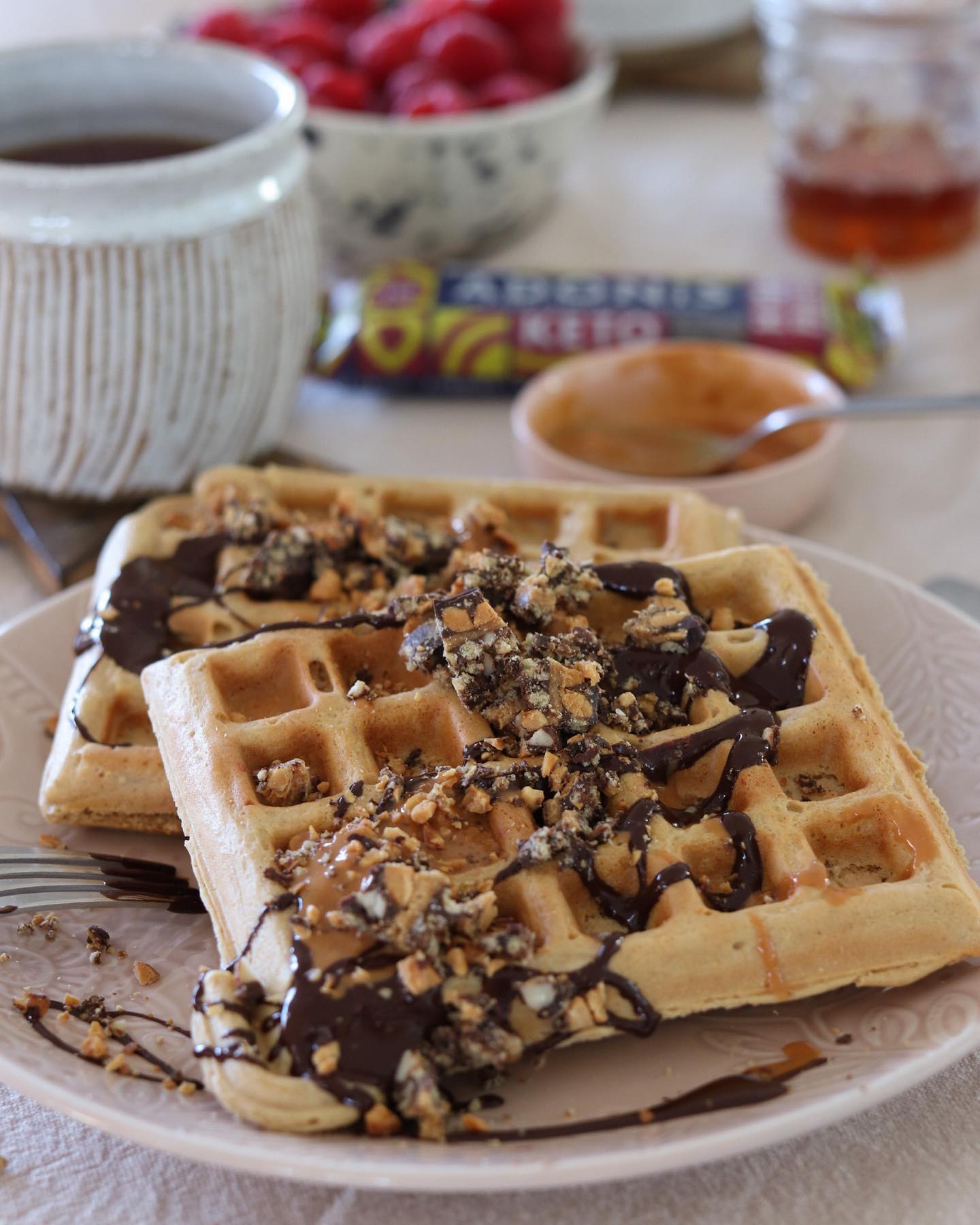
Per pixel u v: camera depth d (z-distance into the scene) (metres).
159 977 0.53
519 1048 0.50
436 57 0.75
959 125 0.76
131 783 0.55
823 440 0.65
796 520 0.65
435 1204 0.50
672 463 0.66
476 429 0.70
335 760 0.53
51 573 0.62
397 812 0.52
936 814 0.53
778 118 0.78
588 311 0.70
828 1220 0.50
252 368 0.63
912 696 0.57
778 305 0.71
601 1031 0.50
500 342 0.70
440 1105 0.49
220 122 0.65
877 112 0.76
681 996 0.50
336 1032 0.49
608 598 0.56
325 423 0.71
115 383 0.61
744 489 0.63
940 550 0.65
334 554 0.58
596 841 0.52
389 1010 0.49
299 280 0.64
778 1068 0.50
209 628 0.57
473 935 0.50
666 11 0.88
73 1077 0.50
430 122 0.72
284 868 0.51
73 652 0.59
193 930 0.54
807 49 0.76
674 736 0.53
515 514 0.60
